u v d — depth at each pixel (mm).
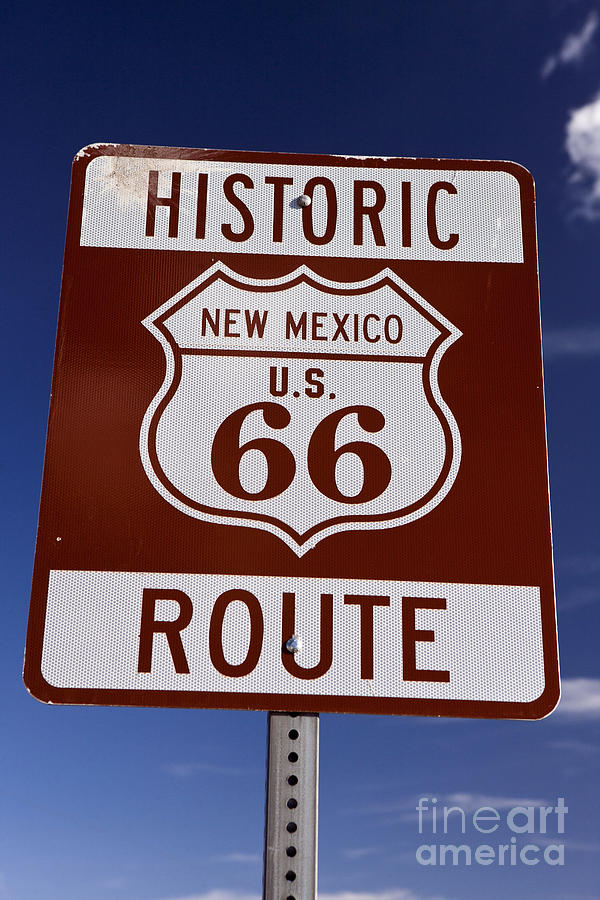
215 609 2449
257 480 2557
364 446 2598
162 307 2701
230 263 2752
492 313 2734
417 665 2432
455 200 2844
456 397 2650
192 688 2391
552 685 2428
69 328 2664
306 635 2439
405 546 2518
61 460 2545
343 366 2666
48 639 2408
